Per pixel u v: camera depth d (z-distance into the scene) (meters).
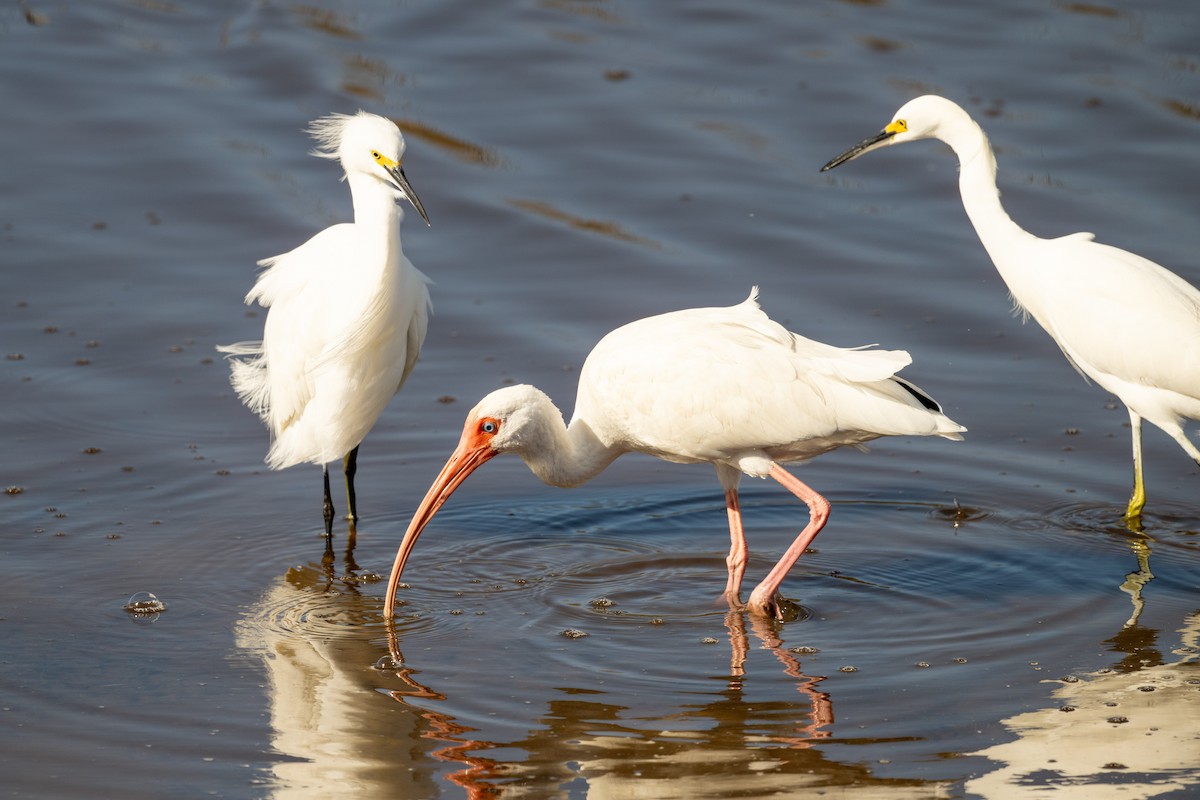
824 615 10.73
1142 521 12.16
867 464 13.52
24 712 9.16
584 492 13.16
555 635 10.36
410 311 12.62
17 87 21.05
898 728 8.95
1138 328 12.30
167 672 9.73
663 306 16.16
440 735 8.92
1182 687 9.41
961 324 15.76
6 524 11.95
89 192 18.47
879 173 19.20
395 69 21.75
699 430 11.17
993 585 11.13
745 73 21.55
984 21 23.02
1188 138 19.34
